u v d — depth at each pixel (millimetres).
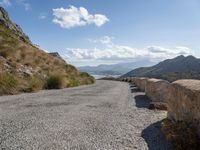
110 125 2502
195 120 1898
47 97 4539
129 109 3512
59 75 7195
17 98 4234
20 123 2447
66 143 1891
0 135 2035
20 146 1786
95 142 1940
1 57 6906
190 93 2012
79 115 2939
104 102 4137
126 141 1989
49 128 2299
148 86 5270
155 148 1838
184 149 1751
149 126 2484
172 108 2637
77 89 6660
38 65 8055
